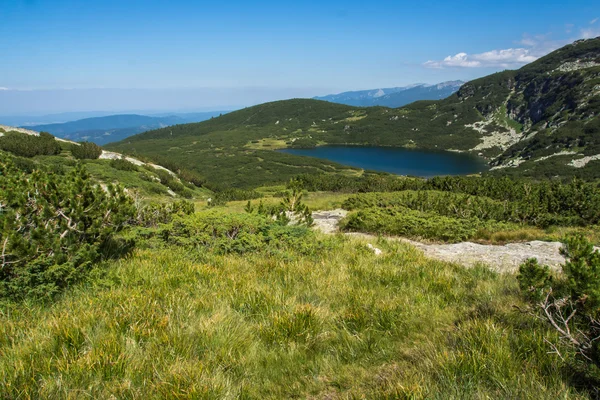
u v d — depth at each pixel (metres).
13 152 49.38
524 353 3.20
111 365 3.06
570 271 3.82
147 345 3.44
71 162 50.97
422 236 11.20
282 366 3.37
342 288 5.34
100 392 2.80
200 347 3.51
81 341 3.48
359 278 5.89
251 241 7.61
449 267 6.93
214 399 2.75
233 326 3.92
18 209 5.73
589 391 2.66
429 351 3.39
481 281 5.68
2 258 4.52
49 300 4.49
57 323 3.69
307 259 7.21
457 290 5.30
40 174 6.60
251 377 3.17
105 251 6.52
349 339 3.82
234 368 3.25
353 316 4.25
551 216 14.36
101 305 4.23
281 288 5.21
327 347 3.74
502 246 9.74
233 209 18.14
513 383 2.78
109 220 6.78
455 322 4.15
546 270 4.38
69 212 6.00
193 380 2.91
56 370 3.04
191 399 2.70
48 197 6.02
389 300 4.79
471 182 23.28
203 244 7.62
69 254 5.16
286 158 196.50
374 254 7.94
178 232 7.90
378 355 3.52
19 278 4.46
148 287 4.98
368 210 13.43
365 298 4.88
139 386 2.89
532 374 2.86
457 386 2.78
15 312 4.09
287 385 3.10
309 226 12.28
